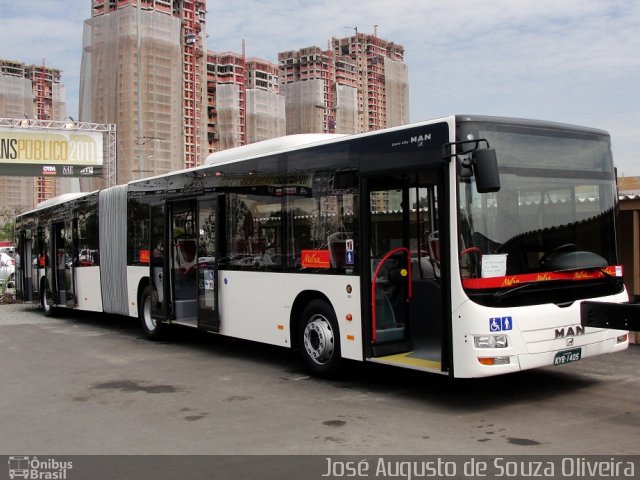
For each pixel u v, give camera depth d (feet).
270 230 30.35
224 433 20.33
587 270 23.40
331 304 26.91
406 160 23.32
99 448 19.08
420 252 26.58
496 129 22.15
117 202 45.78
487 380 26.96
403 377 28.17
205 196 35.32
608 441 18.63
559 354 22.18
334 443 19.02
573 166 23.82
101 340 41.88
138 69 101.35
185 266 37.70
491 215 21.59
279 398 24.85
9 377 29.89
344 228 26.02
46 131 89.15
